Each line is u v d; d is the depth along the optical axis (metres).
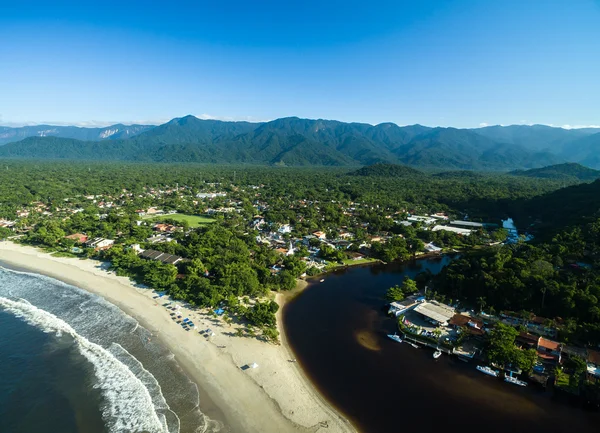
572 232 159.25
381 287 141.62
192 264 137.25
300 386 80.38
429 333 102.38
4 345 90.94
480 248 199.25
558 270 127.88
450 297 126.69
